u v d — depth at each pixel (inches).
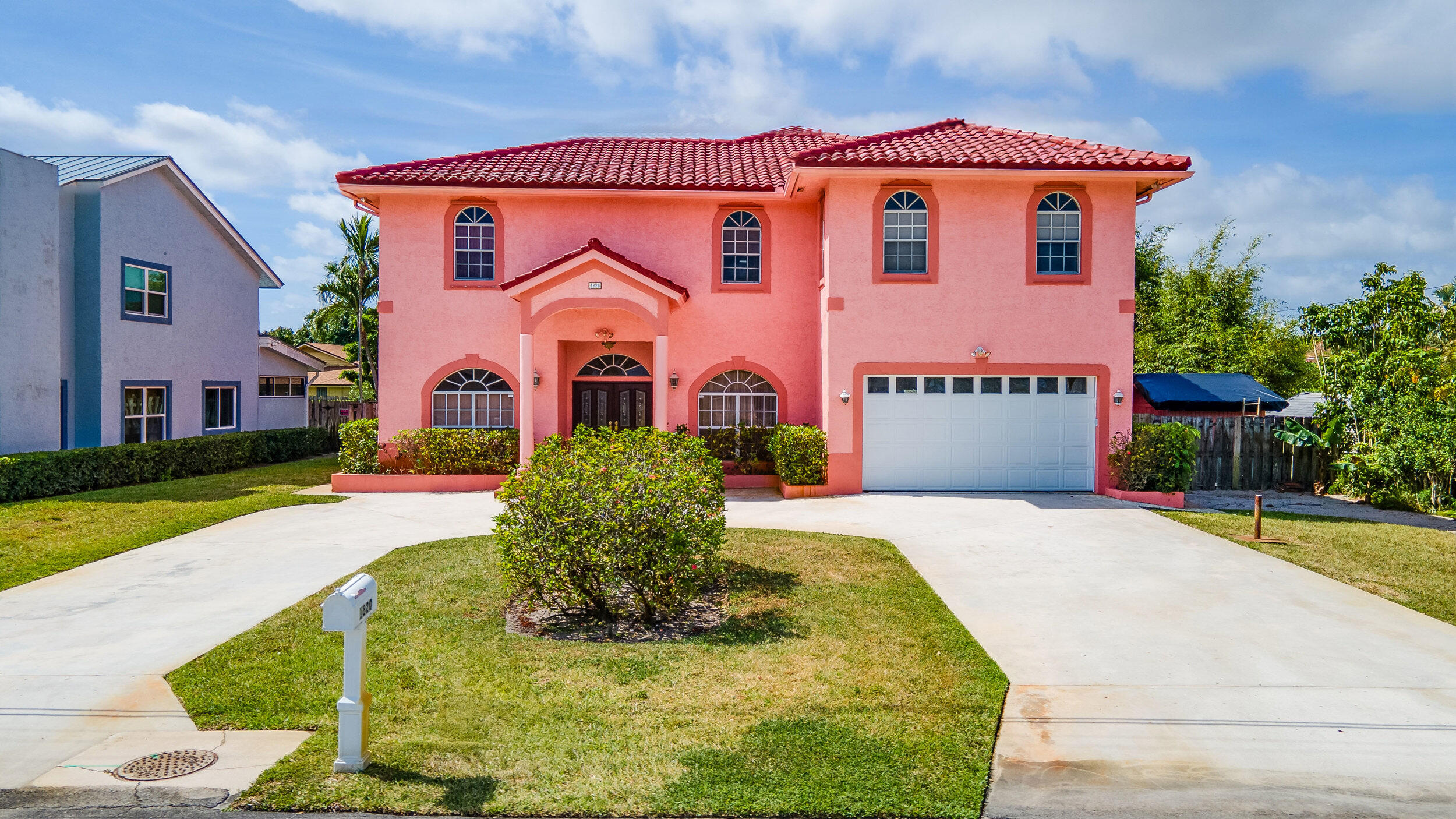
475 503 550.0
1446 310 686.5
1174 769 182.7
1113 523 459.5
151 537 422.3
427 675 232.5
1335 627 279.3
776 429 608.7
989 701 214.4
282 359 1076.5
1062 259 567.8
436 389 639.1
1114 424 566.3
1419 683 230.2
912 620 283.4
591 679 230.2
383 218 631.2
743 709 209.6
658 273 639.8
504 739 193.0
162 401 760.3
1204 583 335.6
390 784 172.2
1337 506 540.7
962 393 574.2
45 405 627.5
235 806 165.0
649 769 178.7
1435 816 164.9
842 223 563.8
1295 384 936.9
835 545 396.8
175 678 230.4
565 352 658.2
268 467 799.7
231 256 858.8
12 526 449.7
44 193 625.9
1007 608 301.1
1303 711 212.1
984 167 536.7
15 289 601.9
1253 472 616.4
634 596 282.7
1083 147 576.4
